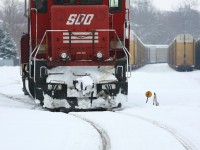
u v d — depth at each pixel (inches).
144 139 845.2
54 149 732.7
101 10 1418.6
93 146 762.8
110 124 1027.3
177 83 3161.9
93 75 1365.7
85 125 994.1
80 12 1416.1
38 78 1397.6
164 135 890.7
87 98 1360.7
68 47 1418.6
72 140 809.5
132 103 1588.3
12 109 1309.1
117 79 1386.6
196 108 1336.1
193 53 6018.7
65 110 1363.2
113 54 1465.3
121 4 1482.5
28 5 1568.7
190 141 844.0
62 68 1382.9
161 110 1300.4
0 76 3922.2
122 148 762.8
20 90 2358.5
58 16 1411.2
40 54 1459.2
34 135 856.9
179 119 1132.5
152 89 2487.7
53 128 941.8
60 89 1366.9
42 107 1421.0
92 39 1422.2
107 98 1366.9
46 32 1409.9
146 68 7559.1
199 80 3686.0
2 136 848.3
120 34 1481.3
